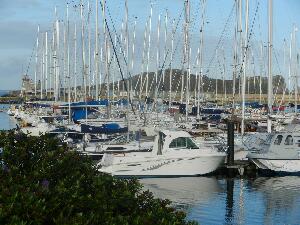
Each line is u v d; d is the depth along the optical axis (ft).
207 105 186.91
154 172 92.12
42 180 26.22
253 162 98.78
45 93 233.96
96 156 90.74
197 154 93.50
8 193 21.47
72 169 28.63
